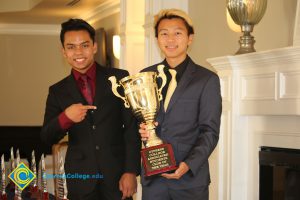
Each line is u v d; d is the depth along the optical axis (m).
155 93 2.31
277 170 3.14
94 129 2.63
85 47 2.61
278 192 3.14
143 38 6.73
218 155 3.50
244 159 3.41
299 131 2.99
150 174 2.21
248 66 3.19
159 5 4.99
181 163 2.18
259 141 3.30
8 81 10.88
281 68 2.94
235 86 3.34
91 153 2.62
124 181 2.59
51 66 11.05
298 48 2.69
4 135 10.29
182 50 2.34
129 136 2.65
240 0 3.19
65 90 2.69
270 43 3.65
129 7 6.69
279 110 2.97
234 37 4.11
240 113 3.32
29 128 10.37
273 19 3.61
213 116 2.26
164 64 2.41
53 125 2.51
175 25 2.31
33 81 10.98
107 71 2.70
